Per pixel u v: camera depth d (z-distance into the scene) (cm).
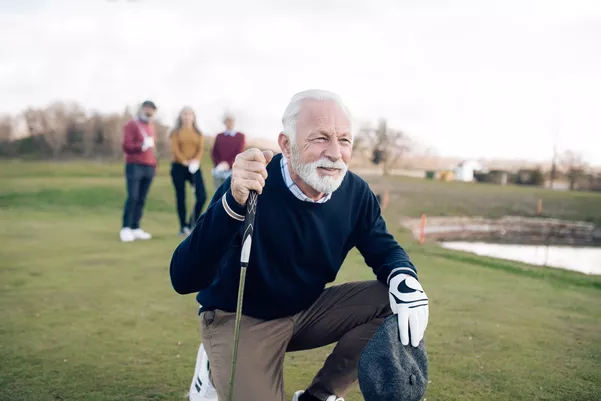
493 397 254
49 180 1505
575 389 265
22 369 280
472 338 338
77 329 345
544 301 433
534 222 1584
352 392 264
